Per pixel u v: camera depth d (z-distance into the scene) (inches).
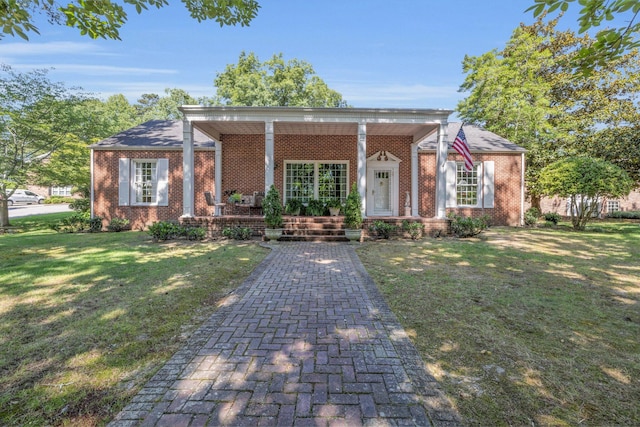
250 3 180.7
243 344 118.5
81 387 93.4
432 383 95.0
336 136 542.3
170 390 90.3
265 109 402.6
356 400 86.1
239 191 536.4
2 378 97.7
